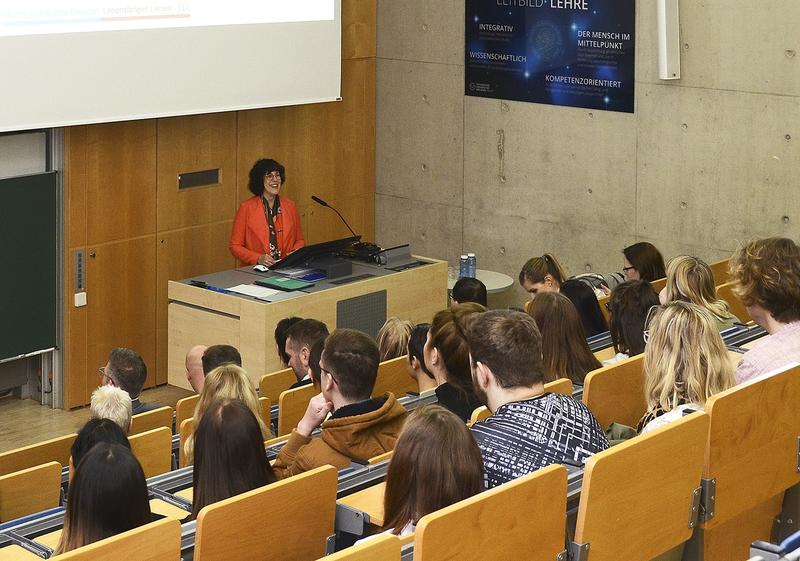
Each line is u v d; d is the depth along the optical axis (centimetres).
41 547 297
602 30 850
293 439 355
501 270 947
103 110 786
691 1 802
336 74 920
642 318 446
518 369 294
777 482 326
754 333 448
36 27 743
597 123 867
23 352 802
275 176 852
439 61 952
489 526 240
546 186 906
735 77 791
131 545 236
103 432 358
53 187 802
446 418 255
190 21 821
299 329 536
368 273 827
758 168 791
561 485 257
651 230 852
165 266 873
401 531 252
